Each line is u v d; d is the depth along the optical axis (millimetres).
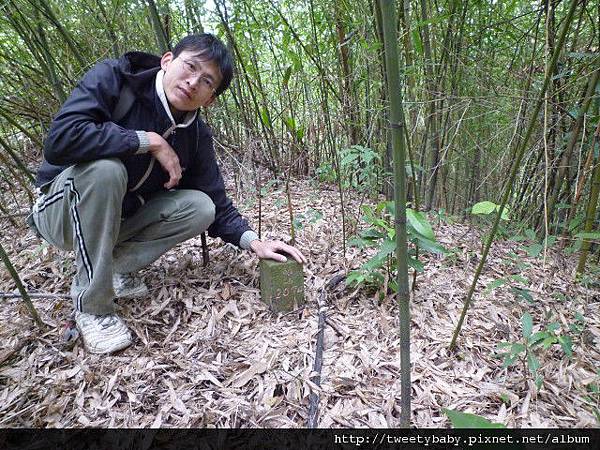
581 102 1865
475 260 1964
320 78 1877
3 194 2613
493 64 2240
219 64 1319
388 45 694
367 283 1674
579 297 1689
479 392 1206
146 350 1371
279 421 1127
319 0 1976
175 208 1522
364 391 1210
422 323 1489
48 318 1530
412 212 1313
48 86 2568
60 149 1219
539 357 1323
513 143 2160
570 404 1168
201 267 1821
